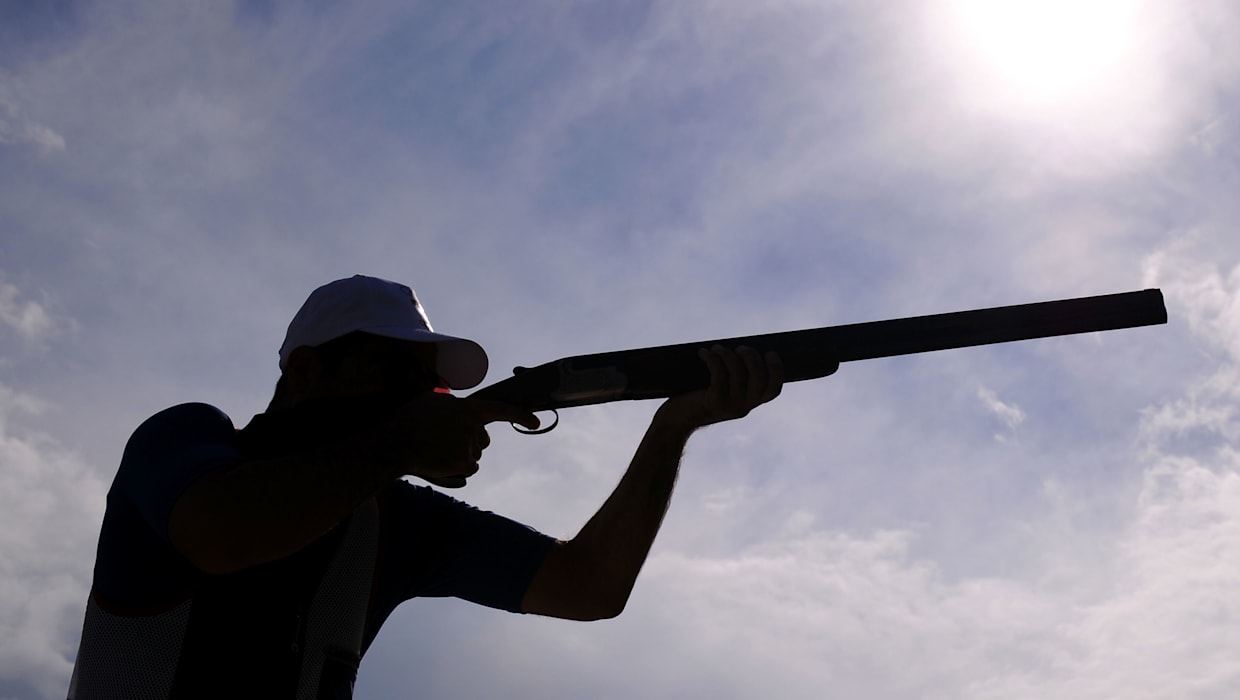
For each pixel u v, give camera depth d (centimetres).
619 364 394
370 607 297
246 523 239
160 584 257
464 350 323
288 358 312
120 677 254
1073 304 426
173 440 263
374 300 315
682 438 384
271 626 262
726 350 384
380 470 263
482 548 338
